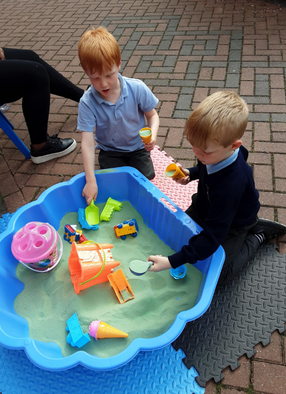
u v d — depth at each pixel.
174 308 1.51
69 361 1.17
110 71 1.60
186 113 2.72
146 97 1.89
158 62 3.37
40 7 4.89
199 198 1.57
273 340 1.44
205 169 1.37
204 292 1.33
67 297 1.56
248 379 1.34
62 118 2.89
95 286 1.61
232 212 1.25
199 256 1.30
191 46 3.54
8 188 2.33
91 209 1.95
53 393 1.33
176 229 1.71
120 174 1.95
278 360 1.38
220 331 1.47
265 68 3.10
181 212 1.68
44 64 2.57
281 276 1.65
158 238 1.87
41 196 1.81
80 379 1.36
